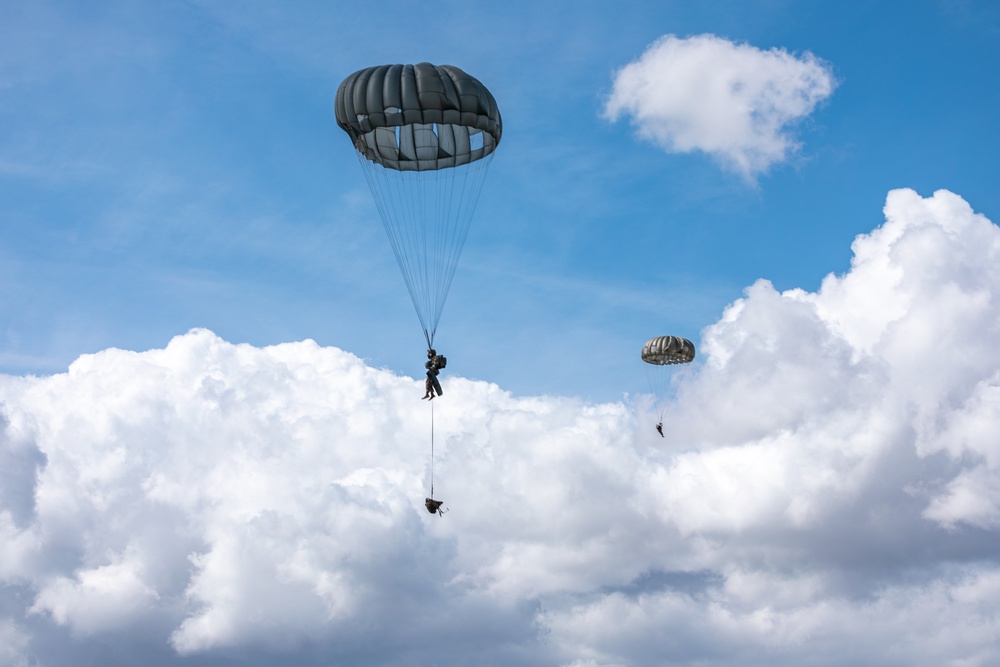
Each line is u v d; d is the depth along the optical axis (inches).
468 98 1975.9
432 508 1882.4
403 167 2229.3
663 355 3609.7
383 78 1982.0
